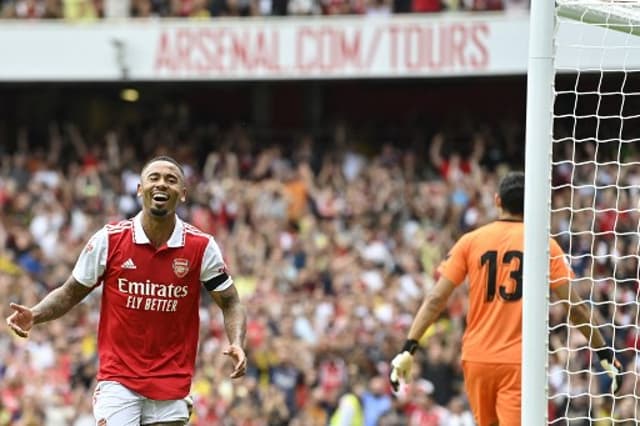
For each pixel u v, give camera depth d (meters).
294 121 44.28
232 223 35.09
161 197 12.16
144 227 12.33
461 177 35.00
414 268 31.50
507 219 13.98
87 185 37.09
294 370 27.53
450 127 40.19
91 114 44.56
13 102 44.81
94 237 12.37
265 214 35.00
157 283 12.30
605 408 23.95
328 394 26.58
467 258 13.98
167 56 39.75
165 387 12.32
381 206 34.69
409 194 34.88
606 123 33.16
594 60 14.43
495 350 13.67
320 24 38.75
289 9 39.28
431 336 27.14
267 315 29.12
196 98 44.78
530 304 12.65
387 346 27.28
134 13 40.66
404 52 38.16
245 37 39.22
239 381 26.72
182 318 12.43
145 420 12.37
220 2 39.78
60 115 44.59
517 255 13.75
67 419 26.91
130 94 44.56
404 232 33.34
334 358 27.45
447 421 25.20
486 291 13.80
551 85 12.73
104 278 12.38
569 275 13.69
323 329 28.86
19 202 36.38
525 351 12.65
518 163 38.06
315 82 42.16
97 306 30.20
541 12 12.76
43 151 41.59
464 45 37.62
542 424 12.57
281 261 32.03
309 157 37.34
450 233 32.81
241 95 44.69
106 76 40.22
